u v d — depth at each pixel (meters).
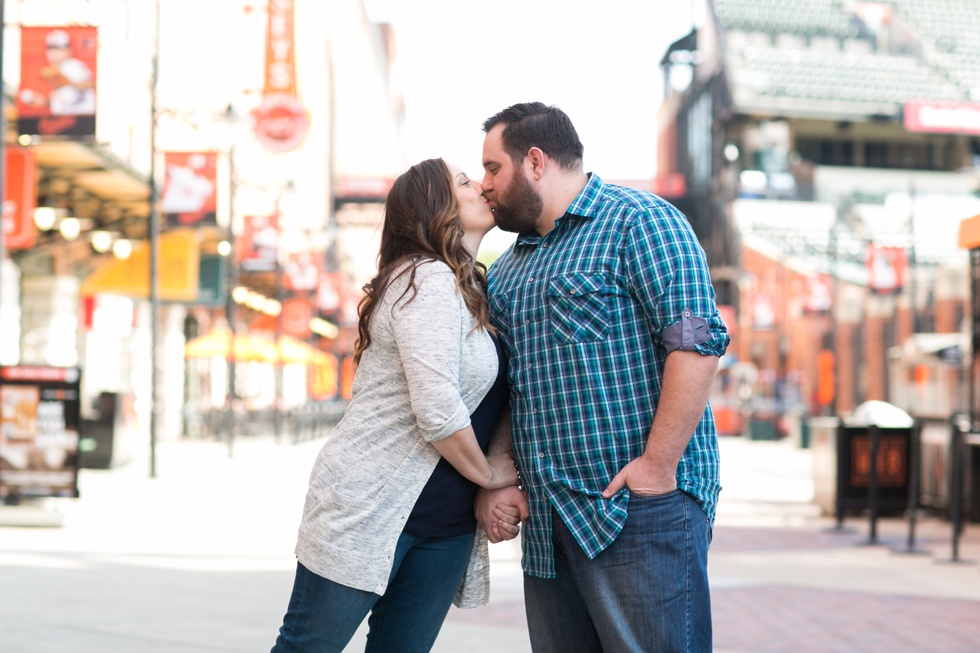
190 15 27.92
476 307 2.92
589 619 3.08
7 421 10.85
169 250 19.55
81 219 20.08
